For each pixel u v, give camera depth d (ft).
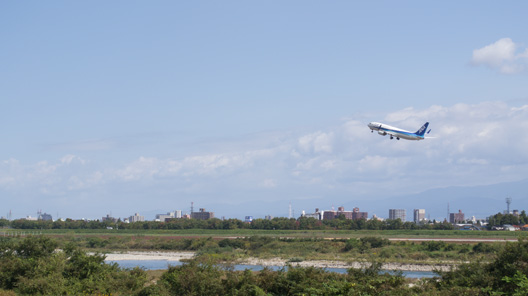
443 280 139.03
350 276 146.00
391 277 137.28
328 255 393.91
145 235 594.24
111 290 147.33
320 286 130.52
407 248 399.65
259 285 136.98
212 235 604.08
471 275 131.95
